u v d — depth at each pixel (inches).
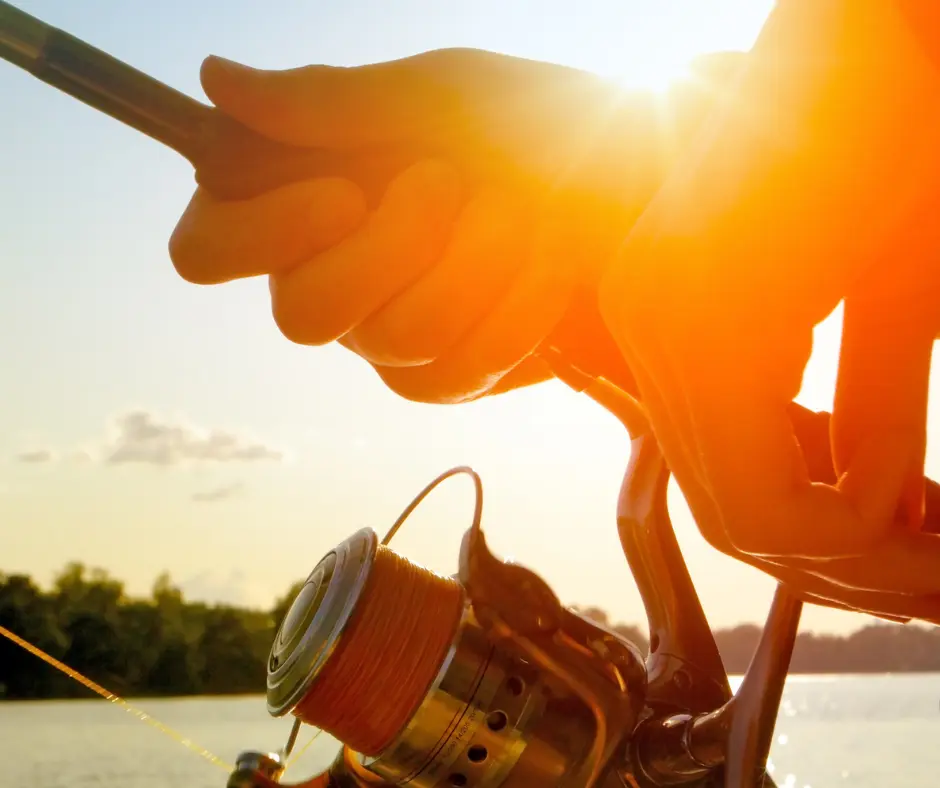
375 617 41.9
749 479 19.5
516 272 24.4
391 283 24.3
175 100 27.8
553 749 41.1
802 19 20.3
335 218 24.8
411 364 25.1
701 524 21.7
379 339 24.7
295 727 52.5
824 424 28.6
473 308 24.4
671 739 38.9
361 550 44.4
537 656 41.4
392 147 26.3
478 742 41.5
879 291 26.0
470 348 24.7
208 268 25.8
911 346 26.0
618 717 40.8
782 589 35.7
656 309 19.8
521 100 25.5
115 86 28.2
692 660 44.6
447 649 41.4
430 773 42.4
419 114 25.6
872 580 22.7
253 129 26.9
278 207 24.9
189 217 26.9
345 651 41.8
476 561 43.2
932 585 22.6
